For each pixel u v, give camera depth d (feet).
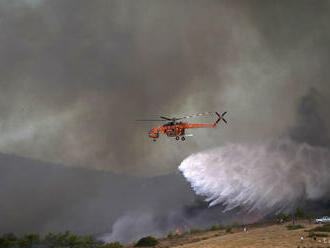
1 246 99.50
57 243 115.24
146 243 91.09
